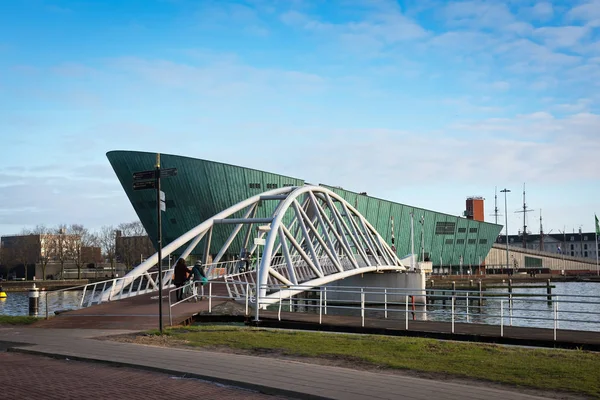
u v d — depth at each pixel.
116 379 12.93
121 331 21.95
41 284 109.06
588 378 13.59
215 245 103.44
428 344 19.33
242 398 11.23
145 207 104.81
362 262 75.75
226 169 102.75
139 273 39.94
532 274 142.75
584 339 21.66
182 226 103.88
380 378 12.72
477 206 174.00
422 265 90.62
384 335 23.23
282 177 107.56
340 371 13.50
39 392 11.43
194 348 17.72
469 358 16.44
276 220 44.66
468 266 153.12
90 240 174.88
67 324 24.81
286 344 18.64
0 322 25.64
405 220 139.00
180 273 32.50
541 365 15.36
